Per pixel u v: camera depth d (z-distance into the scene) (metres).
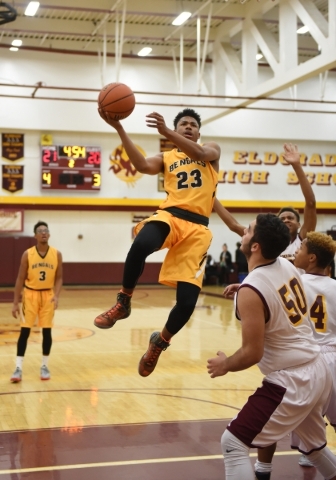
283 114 24.52
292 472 4.61
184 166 3.71
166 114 22.95
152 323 13.81
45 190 23.14
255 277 3.35
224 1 17.73
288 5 15.49
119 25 19.70
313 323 4.38
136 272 3.43
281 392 3.30
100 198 23.61
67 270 23.66
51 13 18.98
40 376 8.13
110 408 6.49
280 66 15.86
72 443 5.24
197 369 8.70
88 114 22.73
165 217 3.56
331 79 24.34
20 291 8.05
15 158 22.78
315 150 25.47
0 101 22.06
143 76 22.97
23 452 4.98
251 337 3.22
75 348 10.56
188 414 6.24
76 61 22.48
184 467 4.64
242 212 24.89
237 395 7.09
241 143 24.95
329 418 4.36
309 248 4.44
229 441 3.31
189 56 23.14
